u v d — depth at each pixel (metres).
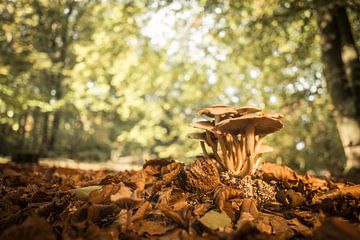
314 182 3.31
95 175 4.51
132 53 9.20
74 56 17.30
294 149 9.82
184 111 12.88
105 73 9.92
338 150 10.23
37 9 15.08
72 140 21.16
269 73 9.23
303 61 8.76
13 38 12.94
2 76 9.73
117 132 22.59
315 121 9.70
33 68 12.77
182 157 11.21
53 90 16.41
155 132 11.06
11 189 2.87
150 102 11.73
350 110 6.38
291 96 8.64
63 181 3.49
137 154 23.03
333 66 6.82
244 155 2.81
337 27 6.99
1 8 11.80
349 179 4.80
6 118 10.51
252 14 7.98
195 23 8.39
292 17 7.24
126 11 8.21
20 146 16.48
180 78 10.84
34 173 4.61
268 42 8.36
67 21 16.67
